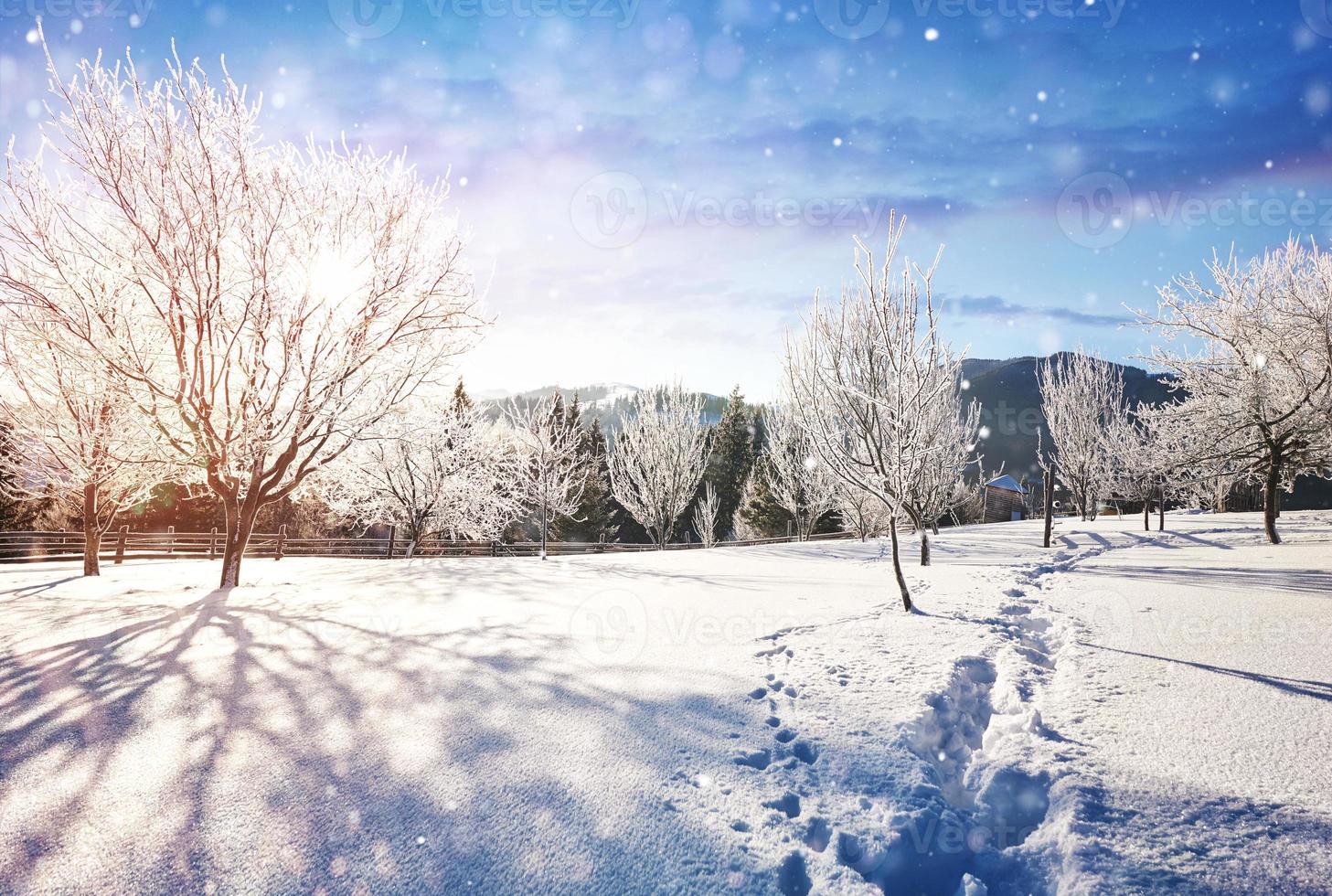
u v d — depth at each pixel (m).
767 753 3.65
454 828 2.85
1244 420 13.95
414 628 6.85
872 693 4.59
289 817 2.92
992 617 7.12
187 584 11.24
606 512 44.19
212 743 3.73
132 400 9.73
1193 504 28.50
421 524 22.09
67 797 3.09
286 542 22.62
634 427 28.66
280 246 10.50
